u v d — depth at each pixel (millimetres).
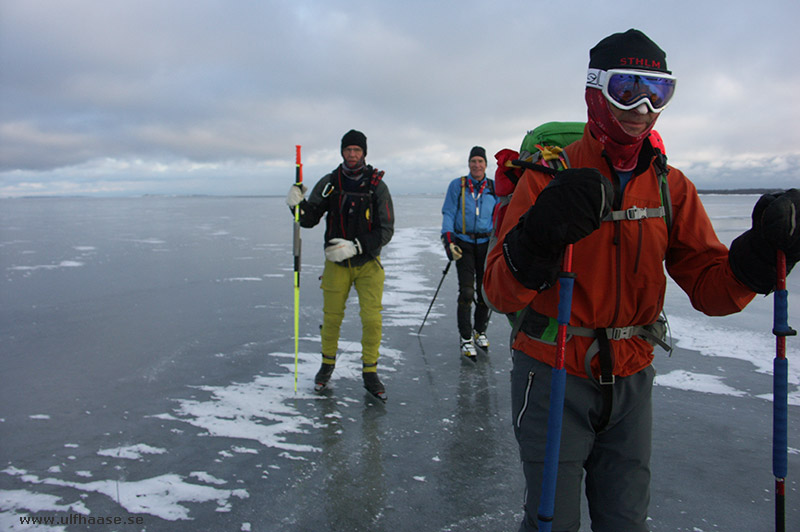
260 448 3084
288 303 6762
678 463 2883
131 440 3164
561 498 1539
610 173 1557
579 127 1698
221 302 6809
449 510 2484
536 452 1581
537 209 1278
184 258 10797
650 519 2389
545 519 1432
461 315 4781
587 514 2477
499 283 1438
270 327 5648
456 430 3334
